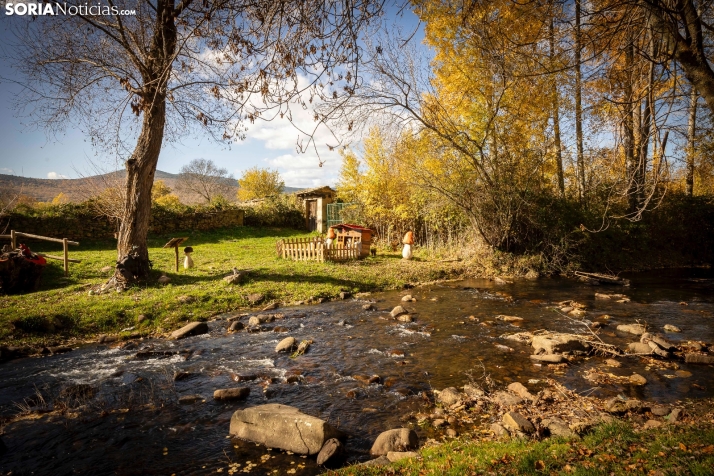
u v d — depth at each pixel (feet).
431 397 20.95
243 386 22.65
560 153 61.87
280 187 228.84
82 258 60.23
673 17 15.24
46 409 19.92
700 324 34.19
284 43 13.15
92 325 33.35
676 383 22.22
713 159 52.85
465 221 71.61
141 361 26.84
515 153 62.08
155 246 81.05
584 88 24.95
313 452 15.72
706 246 77.87
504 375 23.80
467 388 21.56
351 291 47.80
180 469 15.07
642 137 19.67
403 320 36.09
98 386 22.80
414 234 83.30
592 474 11.04
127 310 35.91
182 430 17.97
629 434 14.39
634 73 18.84
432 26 52.19
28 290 42.73
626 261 69.41
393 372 24.47
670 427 14.97
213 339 31.37
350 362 26.21
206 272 52.49
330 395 21.35
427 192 67.41
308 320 36.47
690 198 79.10
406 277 55.36
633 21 16.40
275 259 64.80
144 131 44.68
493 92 57.52
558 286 53.11
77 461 15.67
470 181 63.36
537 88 36.88
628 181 22.30
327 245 64.49
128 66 41.75
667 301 43.45
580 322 34.78
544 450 13.28
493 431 17.08
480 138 60.29
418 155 64.23
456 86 58.29
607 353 27.12
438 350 28.35
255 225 116.06
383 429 17.83
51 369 25.44
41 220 75.46
